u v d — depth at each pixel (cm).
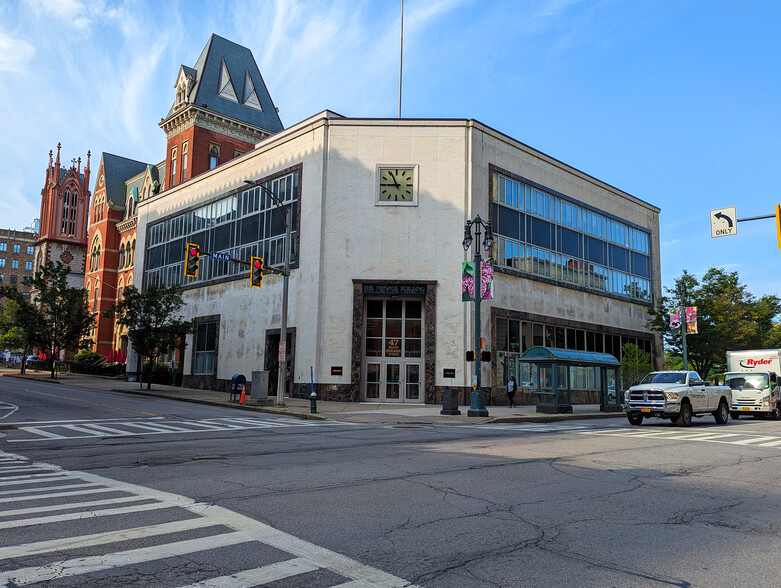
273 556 509
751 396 2633
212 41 5844
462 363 3188
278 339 3559
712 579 474
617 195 4691
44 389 3522
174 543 541
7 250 12794
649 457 1184
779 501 785
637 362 4025
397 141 3394
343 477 909
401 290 3266
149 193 6172
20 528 589
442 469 997
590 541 579
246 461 1080
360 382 3225
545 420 2412
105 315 4059
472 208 3341
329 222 3353
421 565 496
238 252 4038
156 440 1430
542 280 3791
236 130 5738
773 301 4659
